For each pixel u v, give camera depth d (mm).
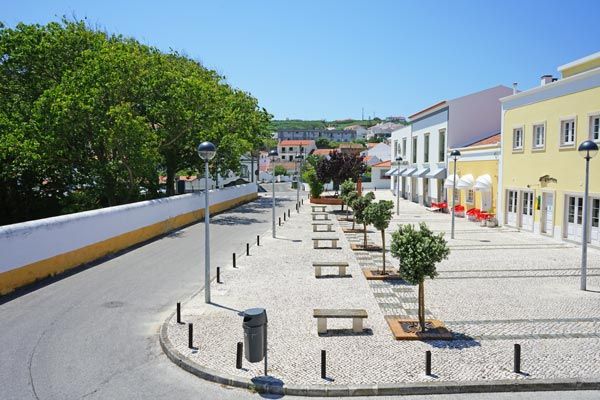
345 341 8977
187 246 19609
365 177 70562
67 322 10234
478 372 7547
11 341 9164
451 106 32625
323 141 131750
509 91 33062
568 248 18531
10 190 27406
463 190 30531
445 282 13406
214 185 58844
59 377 7676
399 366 7820
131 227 19547
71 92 23578
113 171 25734
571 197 19328
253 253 18000
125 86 25516
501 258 16656
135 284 13359
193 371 7840
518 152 23062
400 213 33188
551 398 6957
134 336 9484
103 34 30125
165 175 39125
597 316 10297
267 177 87438
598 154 17297
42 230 13688
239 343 7809
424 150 38875
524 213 23047
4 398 6992
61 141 24172
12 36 26797
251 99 42906
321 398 7059
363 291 12531
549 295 11977
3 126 25047
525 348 8523
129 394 7148
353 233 23406
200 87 29047
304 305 11281
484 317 10281
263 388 7215
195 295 12211
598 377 7316
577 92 18484
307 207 38188
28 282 13109
